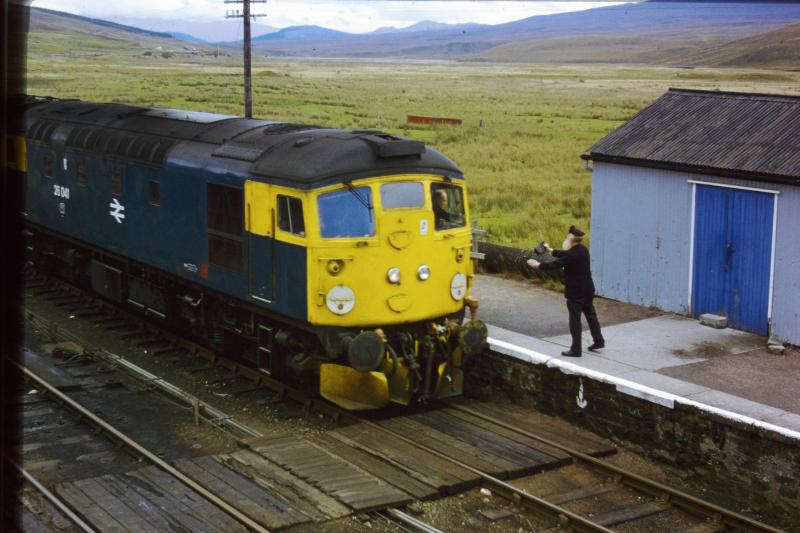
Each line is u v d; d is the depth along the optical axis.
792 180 13.27
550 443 11.07
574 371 11.78
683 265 15.26
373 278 11.70
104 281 17.39
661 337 14.03
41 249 20.17
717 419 10.18
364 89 102.88
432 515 9.28
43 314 17.50
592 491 9.97
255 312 13.01
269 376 13.45
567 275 12.88
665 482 10.47
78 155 17.69
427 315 12.23
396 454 10.60
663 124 16.28
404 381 11.99
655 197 15.52
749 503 9.94
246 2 29.48
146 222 15.56
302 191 11.55
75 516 8.78
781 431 9.59
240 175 12.81
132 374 13.90
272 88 91.75
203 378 13.92
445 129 54.69
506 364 12.73
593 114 66.75
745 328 14.40
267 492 9.52
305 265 11.59
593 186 16.52
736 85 101.00
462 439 11.17
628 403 11.16
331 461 10.33
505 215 27.75
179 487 9.58
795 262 13.49
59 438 11.33
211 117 15.96
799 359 13.01
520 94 97.81
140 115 17.22
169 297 15.59
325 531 8.73
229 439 11.45
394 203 11.85
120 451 11.00
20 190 20.08
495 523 9.21
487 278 18.70
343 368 11.91
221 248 13.45
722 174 14.28
